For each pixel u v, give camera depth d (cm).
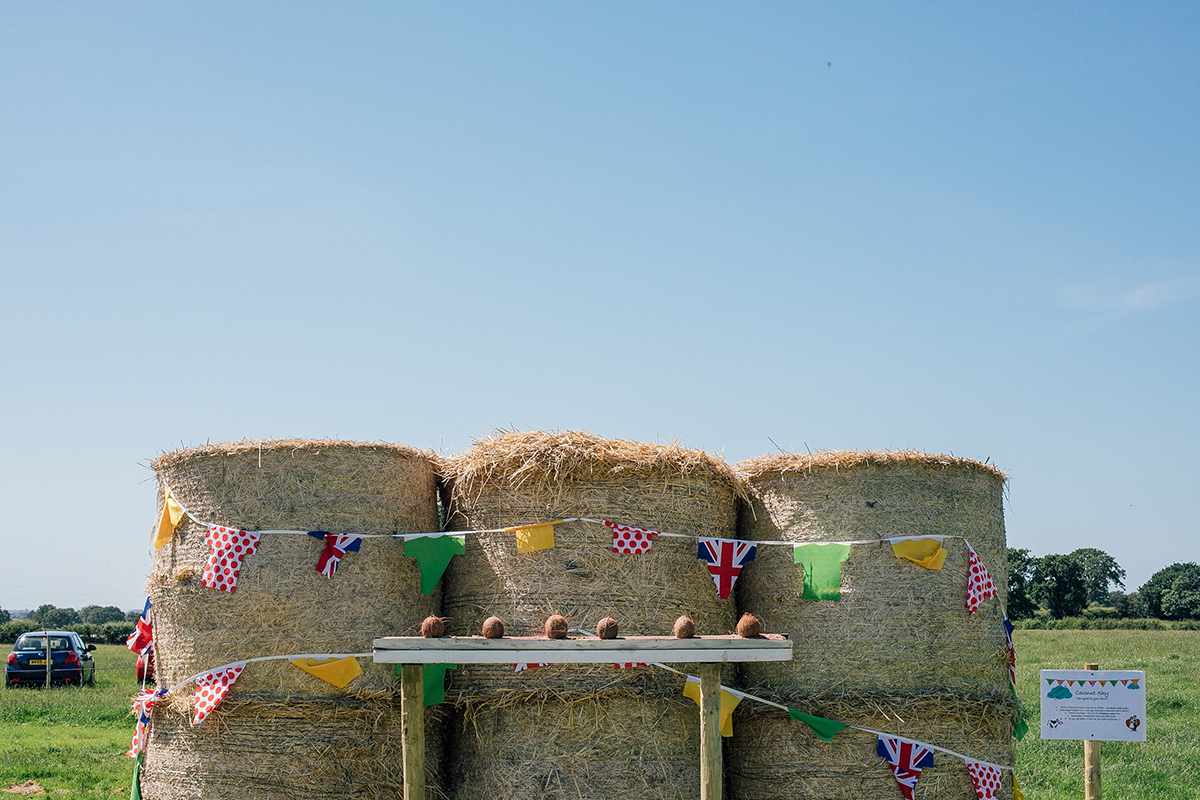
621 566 728
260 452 721
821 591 748
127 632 5428
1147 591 8700
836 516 757
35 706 1650
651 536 736
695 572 754
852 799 723
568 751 704
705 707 605
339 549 714
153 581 744
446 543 750
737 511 827
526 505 739
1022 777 1091
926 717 730
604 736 707
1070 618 7450
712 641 603
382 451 746
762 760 751
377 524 736
